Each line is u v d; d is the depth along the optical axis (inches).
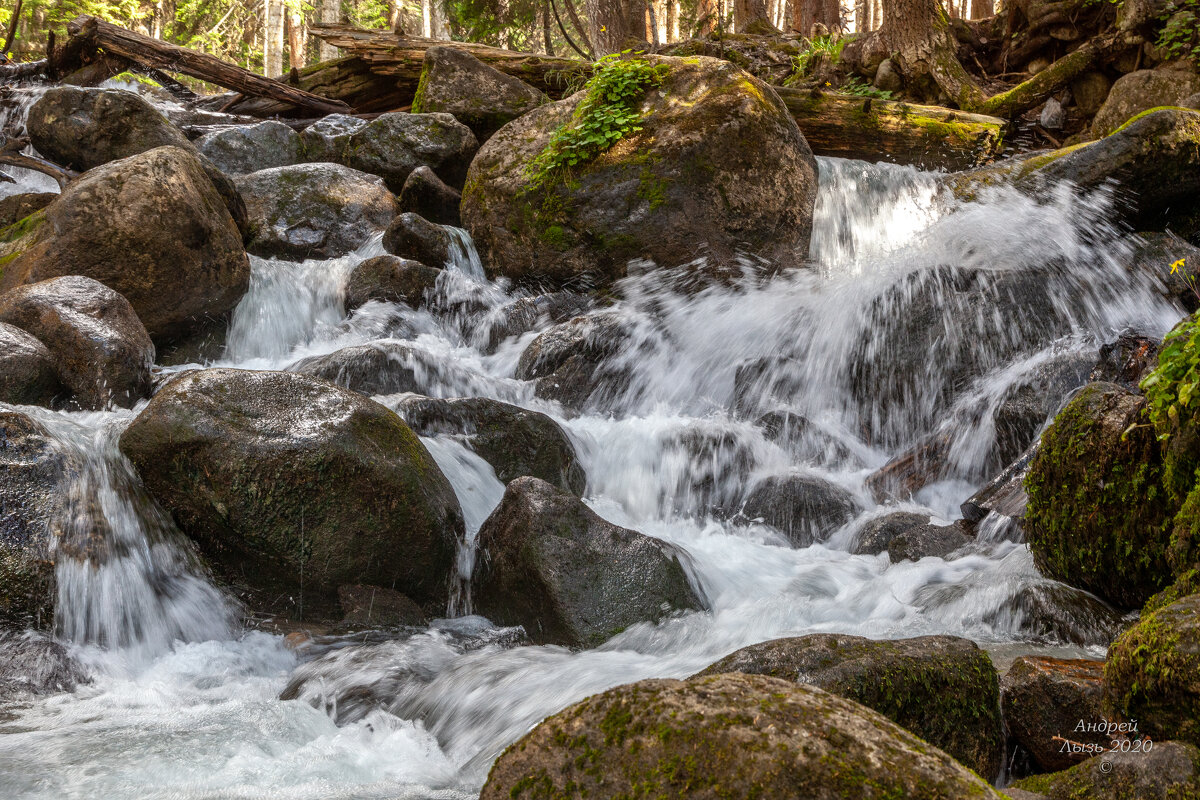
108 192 279.6
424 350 285.1
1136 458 150.8
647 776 66.9
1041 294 305.9
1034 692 112.1
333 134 455.5
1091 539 157.6
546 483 186.4
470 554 189.9
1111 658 105.6
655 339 327.3
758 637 165.8
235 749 125.6
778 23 1285.7
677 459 263.4
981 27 600.1
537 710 135.3
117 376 233.5
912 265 340.2
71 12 1061.8
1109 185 331.9
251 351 325.1
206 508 174.7
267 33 1127.0
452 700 141.8
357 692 146.3
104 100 372.2
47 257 274.7
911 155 463.8
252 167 436.5
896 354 309.9
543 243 361.1
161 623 166.6
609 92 366.3
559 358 313.1
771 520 243.0
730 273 349.4
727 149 350.0
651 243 349.1
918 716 105.9
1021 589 163.5
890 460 280.4
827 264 369.1
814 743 65.4
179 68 531.5
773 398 324.2
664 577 174.2
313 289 349.7
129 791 111.7
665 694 71.8
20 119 485.1
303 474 171.6
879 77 538.3
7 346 218.4
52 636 154.9
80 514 164.7
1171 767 88.1
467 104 462.6
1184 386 135.5
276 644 168.9
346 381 270.5
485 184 378.6
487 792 72.8
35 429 169.6
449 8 808.9
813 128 461.1
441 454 218.5
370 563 177.8
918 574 189.3
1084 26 521.3
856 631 166.2
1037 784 97.7
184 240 289.4
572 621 167.0
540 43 1312.7
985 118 471.2
